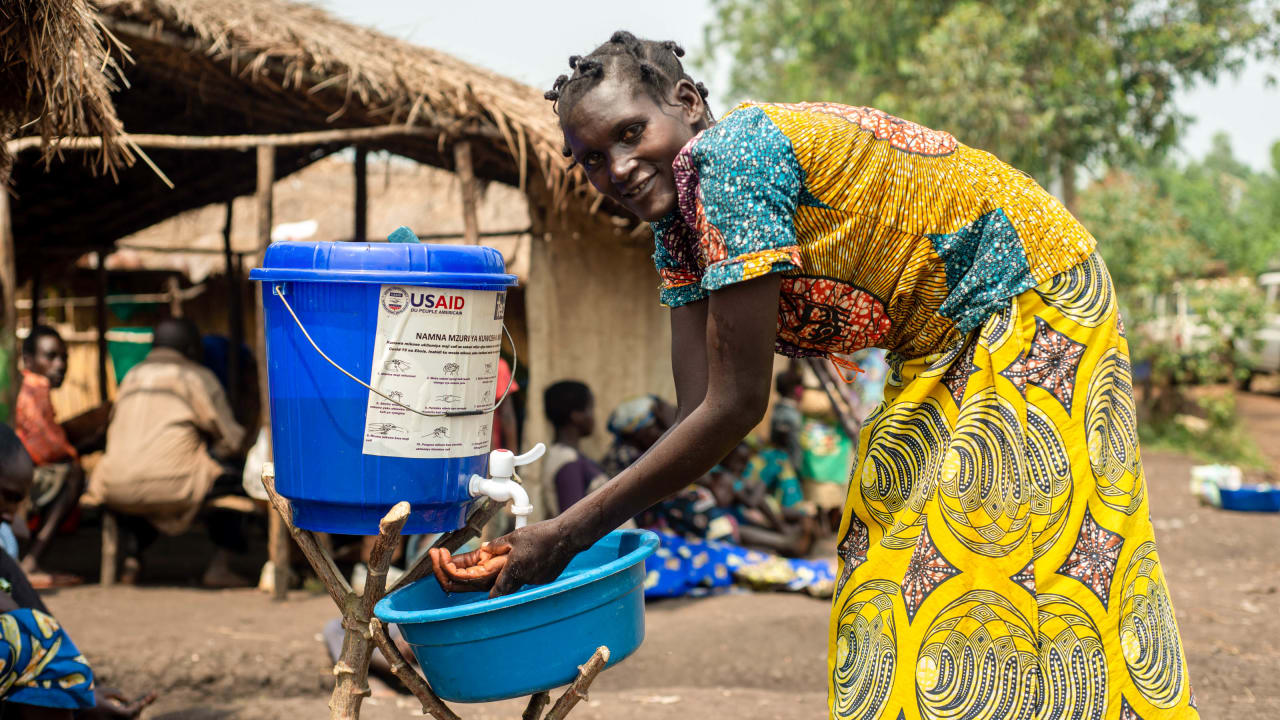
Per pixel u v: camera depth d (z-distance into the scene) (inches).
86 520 313.4
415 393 69.5
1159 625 66.6
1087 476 65.2
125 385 225.6
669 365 272.7
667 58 69.1
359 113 220.2
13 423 199.0
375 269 68.6
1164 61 520.7
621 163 67.9
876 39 565.6
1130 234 554.9
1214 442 527.2
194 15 192.4
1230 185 1225.4
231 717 144.8
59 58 103.0
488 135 213.5
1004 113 489.1
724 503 240.1
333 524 71.6
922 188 65.5
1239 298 554.6
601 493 67.0
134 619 191.2
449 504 72.2
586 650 69.4
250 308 412.8
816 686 166.2
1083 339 66.2
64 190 300.4
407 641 69.9
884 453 69.3
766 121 64.0
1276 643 173.9
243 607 205.6
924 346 70.0
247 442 266.7
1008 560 64.7
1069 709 64.2
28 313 433.7
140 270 436.5
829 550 267.9
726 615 197.8
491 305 72.6
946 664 64.9
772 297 63.2
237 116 255.0
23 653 93.1
